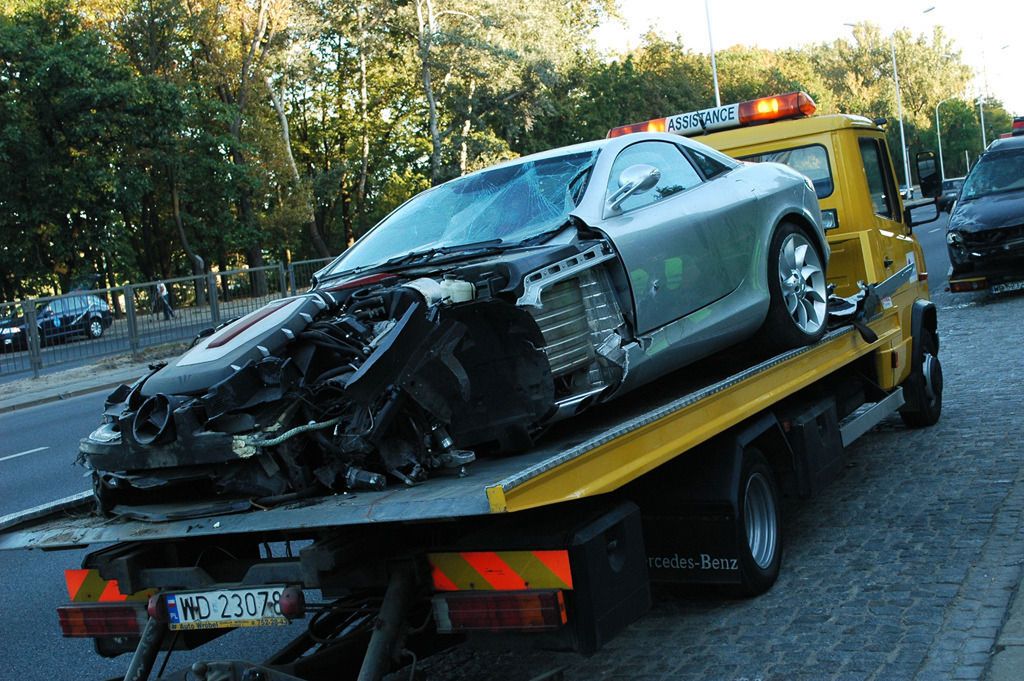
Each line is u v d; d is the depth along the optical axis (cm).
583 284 483
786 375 597
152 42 4153
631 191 518
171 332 2347
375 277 476
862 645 453
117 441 409
